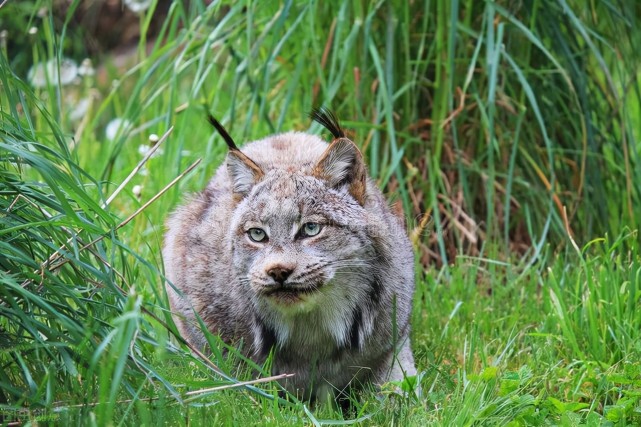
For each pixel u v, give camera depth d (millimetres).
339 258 8297
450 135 12125
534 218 12148
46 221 7031
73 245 7117
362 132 11656
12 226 7074
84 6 21016
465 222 12039
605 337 9133
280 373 8805
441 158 12211
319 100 12383
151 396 7129
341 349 8672
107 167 11508
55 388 7148
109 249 9672
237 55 12242
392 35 11586
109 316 7398
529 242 12242
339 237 8273
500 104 11812
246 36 12516
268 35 12578
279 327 8570
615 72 14211
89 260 7570
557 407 7477
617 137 12695
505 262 11461
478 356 9352
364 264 8492
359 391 8891
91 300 7195
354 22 11945
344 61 11289
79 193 7082
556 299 9633
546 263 11695
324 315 8508
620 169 11906
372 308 8641
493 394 7938
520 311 10375
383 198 9500
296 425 7324
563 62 12141
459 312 10438
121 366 5746
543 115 12180
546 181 11383
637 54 12172
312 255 8133
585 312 9555
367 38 11234
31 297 6590
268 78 11422
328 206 8281
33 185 7445
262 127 12414
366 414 8055
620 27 12195
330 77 11359
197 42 12570
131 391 6863
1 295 6988
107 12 21531
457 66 11922
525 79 11297
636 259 9742
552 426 7340
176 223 9891
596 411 8141
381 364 8930
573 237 11961
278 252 8109
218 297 8914
